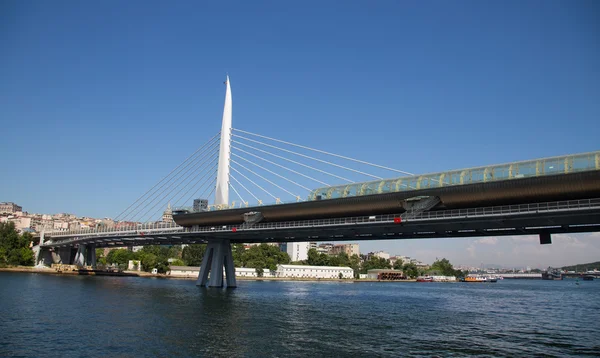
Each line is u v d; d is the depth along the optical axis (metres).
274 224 86.94
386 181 72.25
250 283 160.62
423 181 67.75
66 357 35.38
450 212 62.72
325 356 37.28
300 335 46.19
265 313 62.84
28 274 144.25
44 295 78.44
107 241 149.12
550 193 55.69
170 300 76.62
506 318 64.88
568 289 173.25
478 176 62.12
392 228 73.75
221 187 114.81
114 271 172.00
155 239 126.81
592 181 52.41
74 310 60.69
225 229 95.19
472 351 39.94
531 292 144.75
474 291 149.12
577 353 39.75
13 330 45.03
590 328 55.12
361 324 54.94
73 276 145.75
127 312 60.28
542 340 45.91
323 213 79.31
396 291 138.12
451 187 62.88
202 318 56.19
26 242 181.12
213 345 40.56
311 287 148.12
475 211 61.00
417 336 47.06
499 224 63.25
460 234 73.44
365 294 115.38
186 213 106.50
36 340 40.91
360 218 73.19
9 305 63.00
